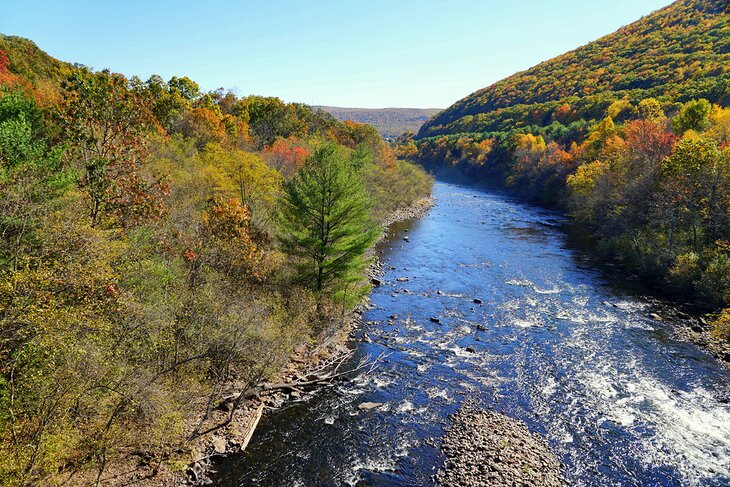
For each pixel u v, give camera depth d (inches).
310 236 1066.1
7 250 515.8
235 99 3437.5
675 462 646.5
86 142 795.4
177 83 2637.8
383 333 1111.6
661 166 1657.2
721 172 1464.1
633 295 1362.0
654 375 886.4
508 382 876.0
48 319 461.4
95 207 741.9
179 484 573.9
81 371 486.0
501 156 5196.9
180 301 724.0
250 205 1222.3
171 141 1512.1
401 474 627.5
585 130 4111.7
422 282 1524.4
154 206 838.5
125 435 566.9
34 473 450.6
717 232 1407.5
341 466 641.0
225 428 691.4
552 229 2501.2
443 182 6048.2
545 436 709.9
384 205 2647.6
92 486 516.4
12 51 1660.9
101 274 558.3
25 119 766.5
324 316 1058.7
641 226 1770.4
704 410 767.7
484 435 712.4
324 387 859.4
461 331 1118.4
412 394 839.1
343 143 3818.9
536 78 7775.6
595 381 869.2
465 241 2191.2
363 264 1121.4
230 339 716.0
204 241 926.4
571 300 1323.8
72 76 776.9
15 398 464.8
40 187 594.2
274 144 2431.1
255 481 601.9
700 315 1178.0
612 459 655.1
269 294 949.8
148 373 596.1
